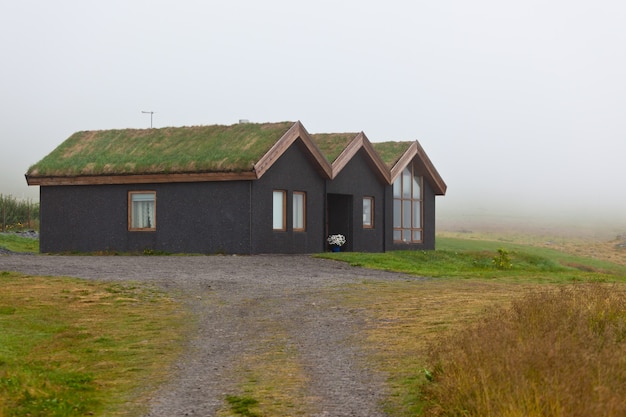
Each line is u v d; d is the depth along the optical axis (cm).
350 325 1652
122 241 3472
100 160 3550
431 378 1103
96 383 1220
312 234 3569
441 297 2030
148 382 1226
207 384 1203
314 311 1841
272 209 3344
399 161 4075
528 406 847
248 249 3231
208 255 3222
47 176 3575
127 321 1722
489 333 1097
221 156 3297
